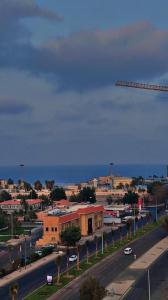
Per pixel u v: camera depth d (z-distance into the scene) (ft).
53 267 650.02
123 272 608.19
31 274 613.52
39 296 504.84
